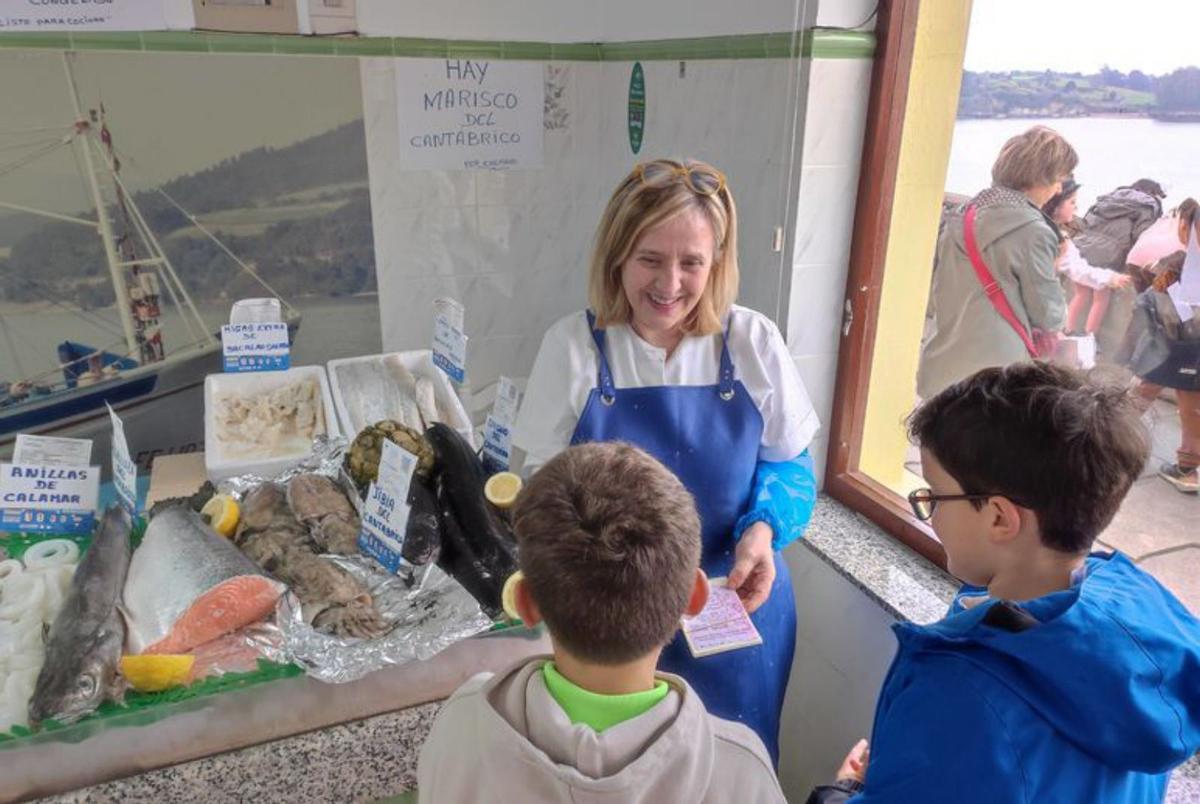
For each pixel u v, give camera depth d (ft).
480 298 9.52
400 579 4.27
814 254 5.92
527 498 2.52
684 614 2.71
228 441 5.91
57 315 8.21
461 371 5.46
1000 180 4.95
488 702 2.43
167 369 8.70
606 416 4.69
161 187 8.11
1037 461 2.54
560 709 2.32
